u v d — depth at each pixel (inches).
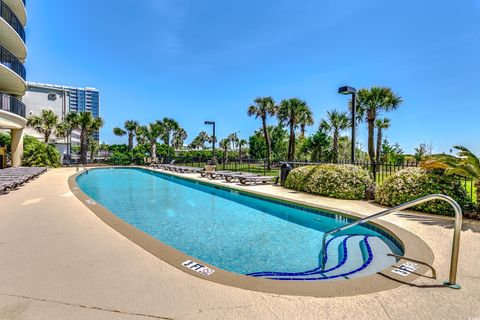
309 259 162.4
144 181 604.4
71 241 148.3
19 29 672.4
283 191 365.4
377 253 162.7
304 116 1010.7
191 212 292.4
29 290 93.7
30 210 230.7
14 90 743.7
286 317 78.1
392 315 79.3
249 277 104.7
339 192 305.9
